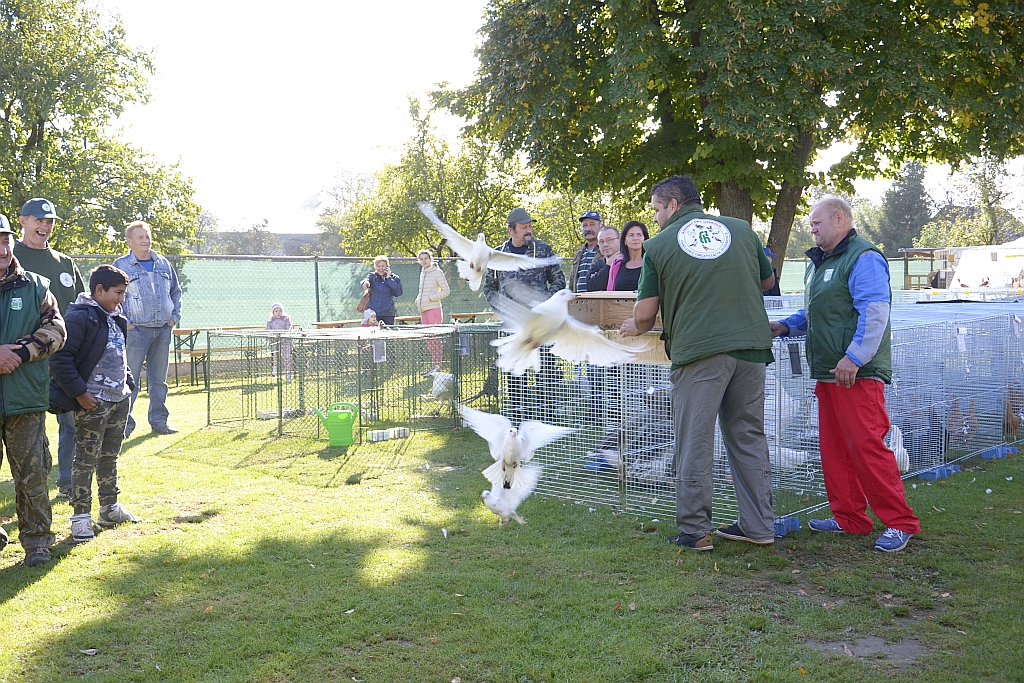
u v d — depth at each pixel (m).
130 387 5.90
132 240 9.34
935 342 7.42
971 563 4.86
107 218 24.28
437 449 8.60
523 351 3.61
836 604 4.27
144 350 9.46
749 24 13.49
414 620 4.09
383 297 13.95
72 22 23.75
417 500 6.48
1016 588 4.41
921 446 7.34
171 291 9.68
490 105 17.38
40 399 4.97
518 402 7.11
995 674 3.40
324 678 3.50
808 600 4.33
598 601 4.32
